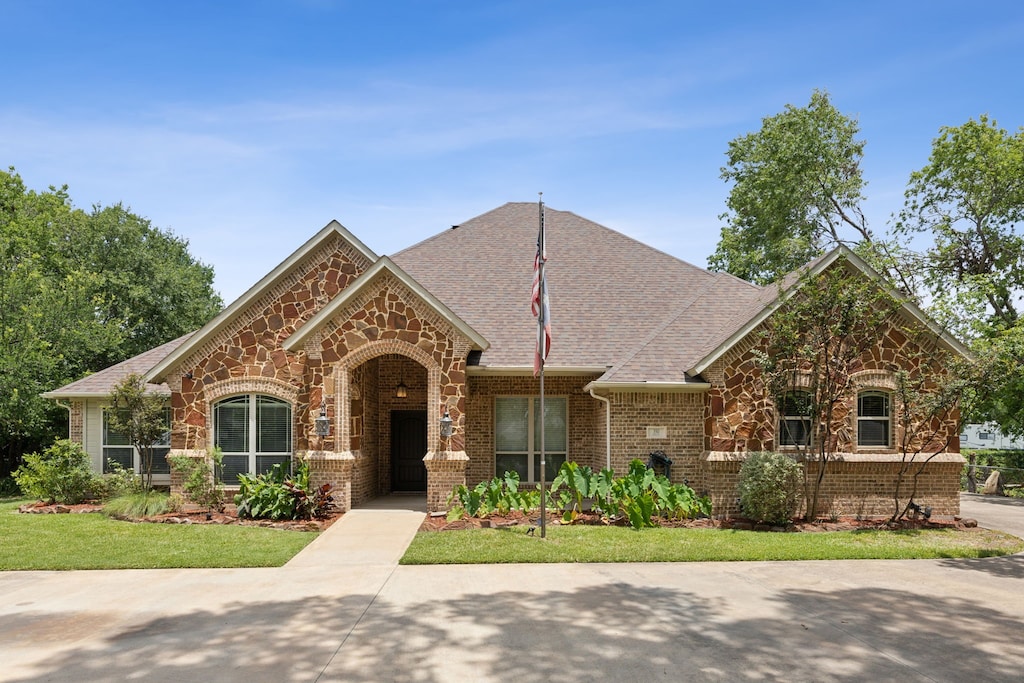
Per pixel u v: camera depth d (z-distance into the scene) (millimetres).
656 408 18672
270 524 16406
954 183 32156
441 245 24047
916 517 17578
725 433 17953
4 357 25156
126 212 43031
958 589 11172
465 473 18781
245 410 19500
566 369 19109
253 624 9266
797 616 9648
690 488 17750
